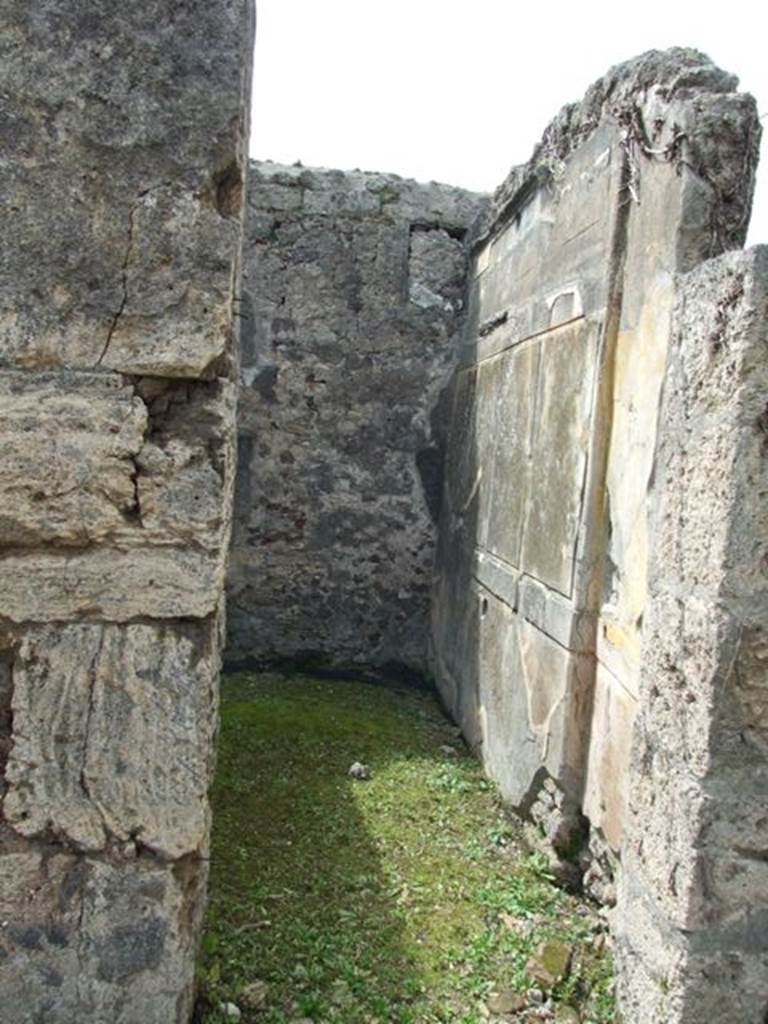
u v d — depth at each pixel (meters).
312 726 4.61
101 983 1.94
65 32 1.82
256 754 4.18
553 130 3.62
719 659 2.05
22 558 1.89
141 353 1.88
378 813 3.61
